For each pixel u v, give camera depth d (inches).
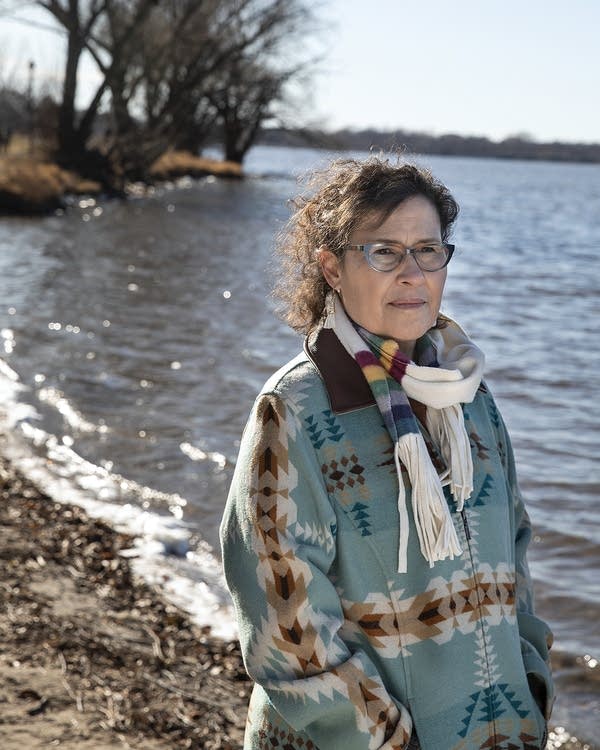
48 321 518.6
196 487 278.4
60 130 1434.5
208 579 215.9
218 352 464.1
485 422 83.9
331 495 75.4
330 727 73.0
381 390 76.0
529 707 77.8
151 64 1526.8
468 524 77.6
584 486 300.4
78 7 1389.0
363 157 82.2
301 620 72.3
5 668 161.0
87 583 206.5
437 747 74.4
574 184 4640.8
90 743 141.3
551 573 233.0
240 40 1614.2
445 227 82.0
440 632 75.2
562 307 719.1
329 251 80.7
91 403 361.1
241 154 2377.0
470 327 621.9
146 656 173.6
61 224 1061.1
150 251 884.6
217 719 153.8
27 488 268.5
